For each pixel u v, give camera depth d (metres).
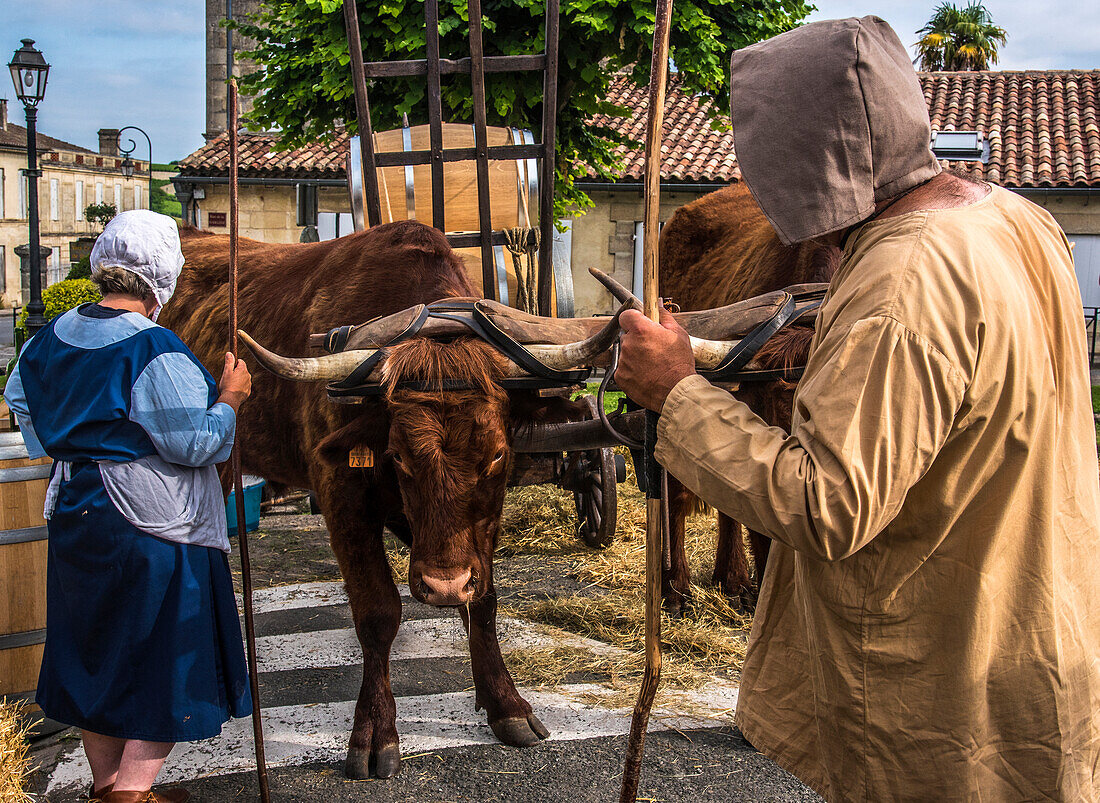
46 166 48.78
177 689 2.57
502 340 2.79
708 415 1.57
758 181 1.62
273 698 3.85
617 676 3.97
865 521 1.40
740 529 4.77
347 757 3.21
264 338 3.95
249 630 2.83
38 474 3.41
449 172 4.30
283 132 9.45
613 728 3.50
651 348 1.66
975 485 1.50
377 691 3.28
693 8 8.16
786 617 1.84
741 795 3.04
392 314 3.05
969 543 1.52
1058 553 1.54
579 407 3.04
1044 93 18.89
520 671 4.02
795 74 1.59
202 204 17.75
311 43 8.84
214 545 2.71
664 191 16.33
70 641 2.62
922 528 1.53
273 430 3.92
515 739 3.36
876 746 1.58
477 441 2.64
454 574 2.61
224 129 23.64
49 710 2.65
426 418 2.63
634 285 16.78
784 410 3.13
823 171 1.56
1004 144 16.81
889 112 1.57
